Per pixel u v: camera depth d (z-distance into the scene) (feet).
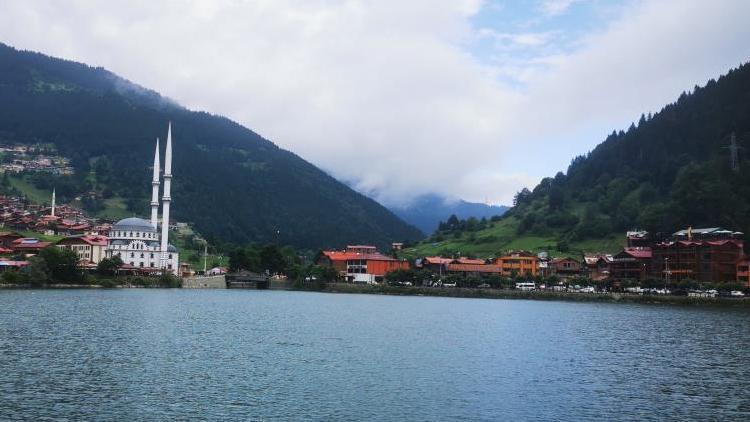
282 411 211.00
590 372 286.46
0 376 246.47
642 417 212.43
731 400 236.22
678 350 356.79
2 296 643.86
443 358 317.01
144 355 301.84
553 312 624.59
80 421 194.70
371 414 209.67
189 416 202.90
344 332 415.64
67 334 361.51
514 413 214.48
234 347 336.29
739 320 542.16
